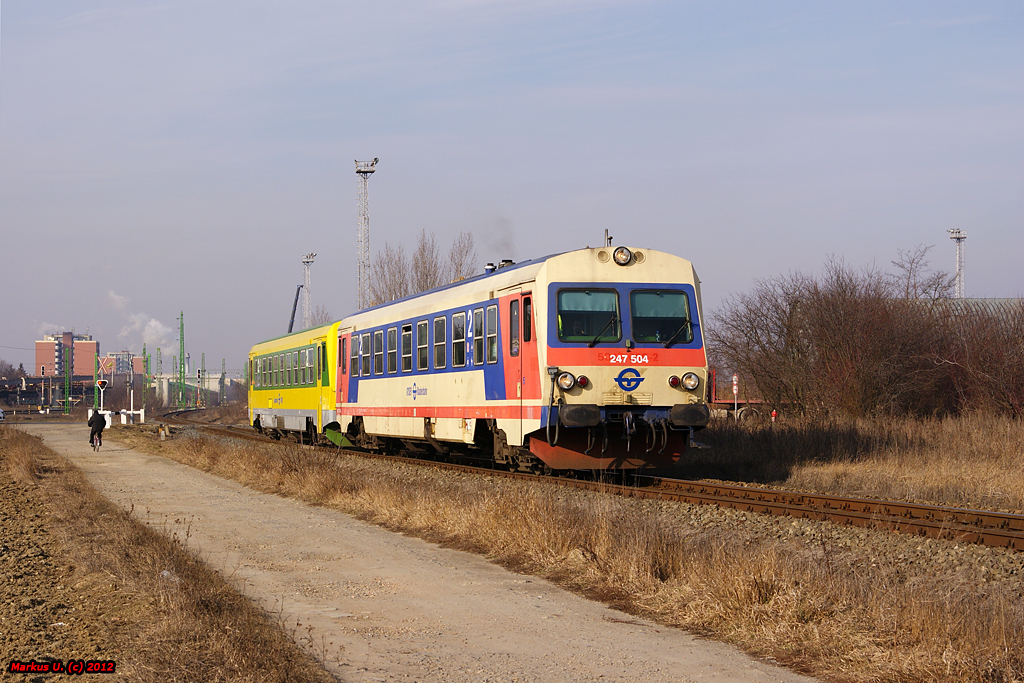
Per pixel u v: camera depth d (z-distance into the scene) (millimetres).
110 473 22297
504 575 10117
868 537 11086
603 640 7551
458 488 16094
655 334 16750
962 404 29297
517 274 17266
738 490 14914
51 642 7309
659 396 16656
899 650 6719
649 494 14914
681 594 8547
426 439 21359
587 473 18875
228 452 23500
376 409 24312
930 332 30734
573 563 10016
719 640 7531
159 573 9273
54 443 34469
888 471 18812
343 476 17266
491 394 18078
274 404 34406
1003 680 6148
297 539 12445
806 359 33062
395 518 13797
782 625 7422
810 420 27297
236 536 12672
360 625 8016
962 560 9820
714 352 37000
